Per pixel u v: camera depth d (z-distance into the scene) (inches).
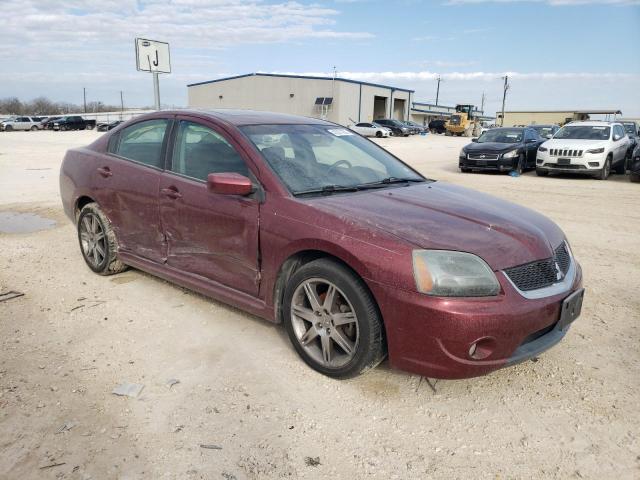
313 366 131.6
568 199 409.7
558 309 118.2
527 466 100.6
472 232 120.6
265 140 151.6
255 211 137.4
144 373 129.9
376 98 2532.0
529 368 136.1
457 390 125.3
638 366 137.9
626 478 97.8
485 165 589.0
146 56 436.5
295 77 2245.3
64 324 156.6
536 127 834.8
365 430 110.0
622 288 197.3
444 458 102.4
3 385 123.0
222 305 171.2
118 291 183.0
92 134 1632.6
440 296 108.5
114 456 100.4
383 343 119.5
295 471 98.0
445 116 3107.8
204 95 2491.4
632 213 350.6
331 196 139.2
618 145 584.4
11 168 564.1
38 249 236.8
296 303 132.7
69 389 122.1
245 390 123.3
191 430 108.6
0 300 173.9
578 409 118.7
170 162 165.6
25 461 98.5
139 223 173.9
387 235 116.3
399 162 181.3
